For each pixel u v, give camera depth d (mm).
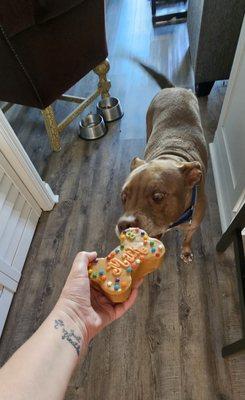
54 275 1764
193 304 1515
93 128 2484
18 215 1804
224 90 2691
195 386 1282
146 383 1315
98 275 777
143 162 1358
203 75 2467
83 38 2082
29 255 1878
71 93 3055
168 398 1269
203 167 1501
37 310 1642
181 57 3143
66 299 729
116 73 3154
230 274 1592
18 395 509
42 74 1920
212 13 2100
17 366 559
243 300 1280
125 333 1467
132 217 1129
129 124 2604
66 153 2475
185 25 3568
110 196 2098
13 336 1572
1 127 1530
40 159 2469
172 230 1810
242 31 1509
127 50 3430
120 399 1293
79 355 667
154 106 1840
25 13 1589
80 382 1358
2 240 1626
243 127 1503
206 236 1766
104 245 1842
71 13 1868
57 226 1997
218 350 1361
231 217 1663
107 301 851
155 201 1140
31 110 2959
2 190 1664
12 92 2061
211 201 1931
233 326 1423
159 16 3637
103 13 2152
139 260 799
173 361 1356
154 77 2320
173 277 1624
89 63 2268
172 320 1477
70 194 2174
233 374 1292
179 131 1549
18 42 1702
